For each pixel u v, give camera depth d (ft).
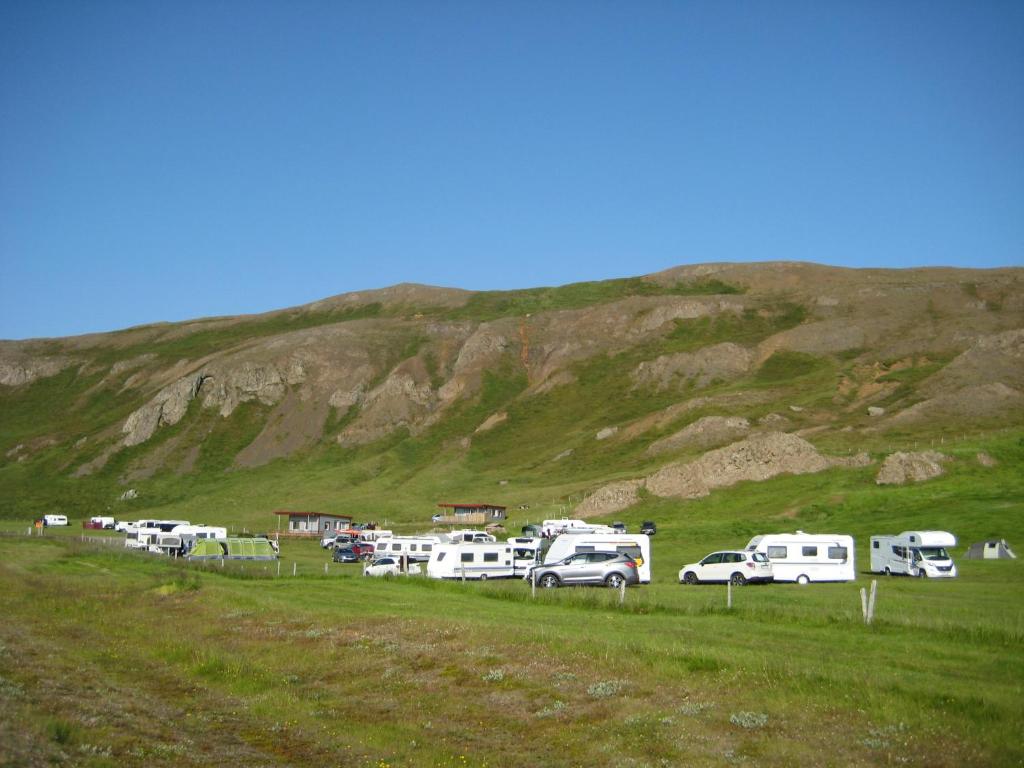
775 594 127.24
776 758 45.93
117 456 587.68
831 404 465.47
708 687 58.90
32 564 170.91
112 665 77.56
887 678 59.00
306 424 625.00
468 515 367.45
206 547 236.02
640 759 47.83
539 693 61.93
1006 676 61.77
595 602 108.78
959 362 458.50
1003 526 221.46
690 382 594.65
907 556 169.37
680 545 244.22
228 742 53.11
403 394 644.69
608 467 446.60
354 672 72.64
